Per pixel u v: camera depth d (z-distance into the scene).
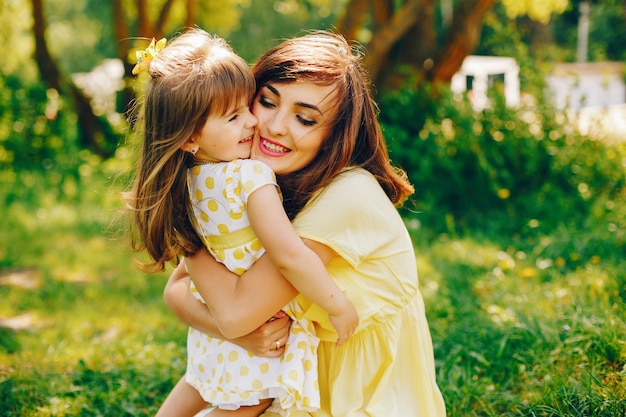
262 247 2.18
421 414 2.29
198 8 11.86
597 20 21.00
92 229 7.55
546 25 20.56
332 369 2.27
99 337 4.72
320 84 2.13
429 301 4.45
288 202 2.23
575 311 3.59
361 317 2.20
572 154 6.72
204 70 2.10
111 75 11.41
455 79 10.27
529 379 3.19
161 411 2.59
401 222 2.29
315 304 2.18
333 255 2.17
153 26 10.63
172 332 4.46
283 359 2.21
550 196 6.56
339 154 2.19
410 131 7.41
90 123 10.66
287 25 18.06
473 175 6.82
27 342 4.42
